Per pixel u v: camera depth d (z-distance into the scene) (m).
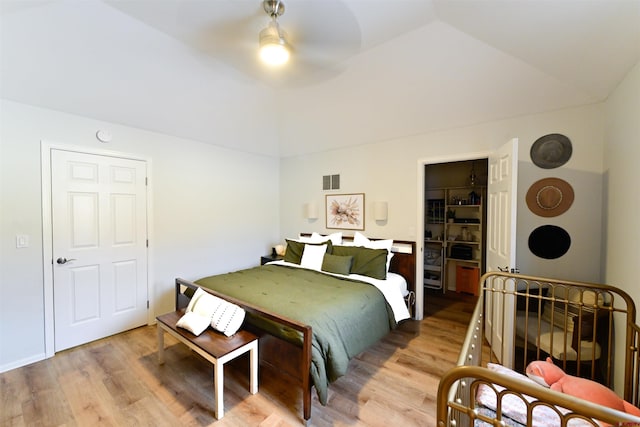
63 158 2.59
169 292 3.41
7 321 2.32
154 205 3.27
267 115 3.61
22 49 1.98
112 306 2.94
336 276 3.05
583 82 2.10
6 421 1.75
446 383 0.92
